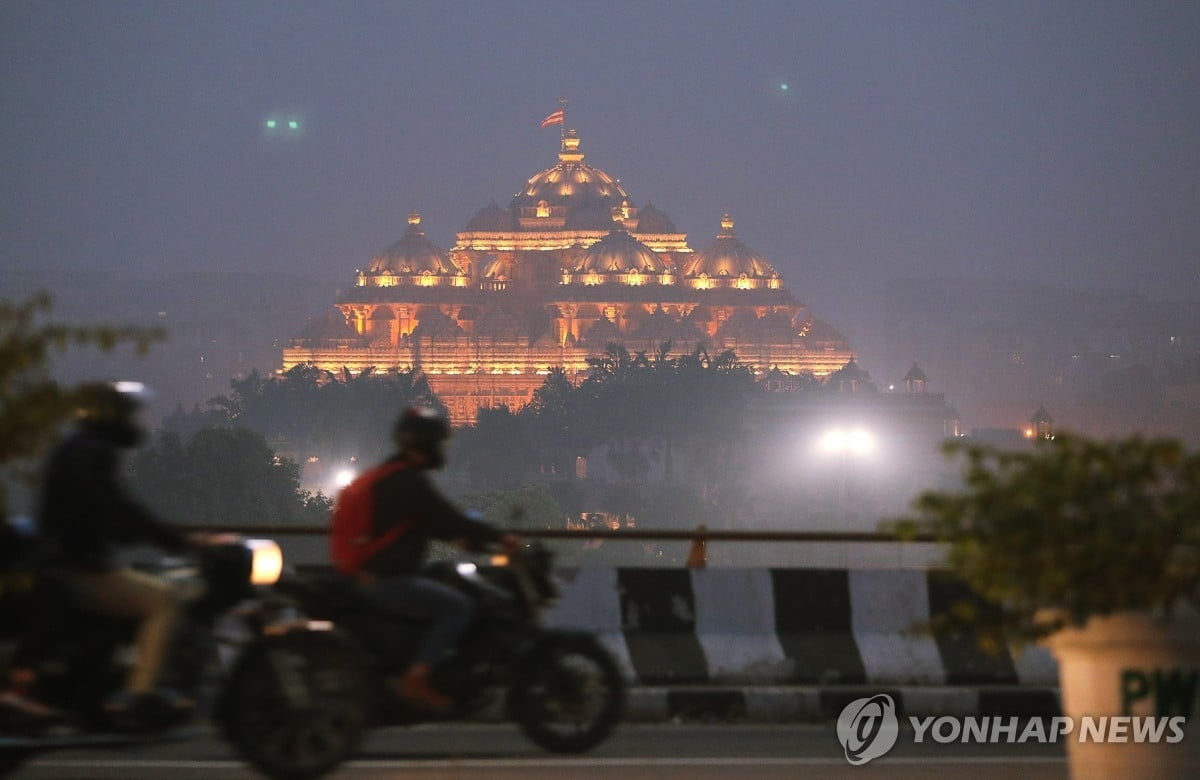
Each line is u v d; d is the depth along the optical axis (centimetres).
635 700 4784
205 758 4188
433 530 3994
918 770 4134
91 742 3691
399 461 4038
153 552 4500
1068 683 3125
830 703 4850
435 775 3997
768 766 4150
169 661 3759
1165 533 2970
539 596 4125
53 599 3722
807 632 5031
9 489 3750
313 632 3850
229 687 3825
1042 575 2983
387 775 3994
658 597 5028
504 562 4116
